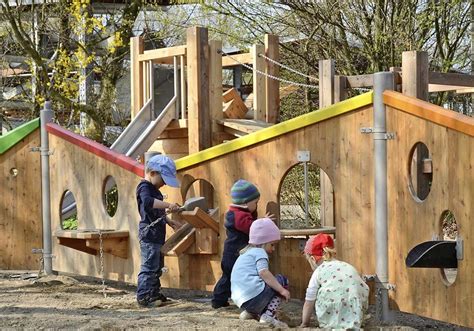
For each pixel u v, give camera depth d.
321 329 6.68
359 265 7.61
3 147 11.12
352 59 18.67
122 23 19.89
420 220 7.08
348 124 7.66
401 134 7.26
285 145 8.12
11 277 10.81
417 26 17.45
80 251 10.19
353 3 17.31
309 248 7.17
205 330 6.91
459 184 6.66
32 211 10.98
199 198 8.77
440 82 10.46
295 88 19.39
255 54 13.63
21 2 18.45
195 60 12.85
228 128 13.14
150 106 14.23
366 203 7.55
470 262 6.56
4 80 21.92
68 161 10.41
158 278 8.72
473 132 6.46
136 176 9.35
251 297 7.38
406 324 8.27
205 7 19.11
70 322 7.41
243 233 8.12
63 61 18.44
